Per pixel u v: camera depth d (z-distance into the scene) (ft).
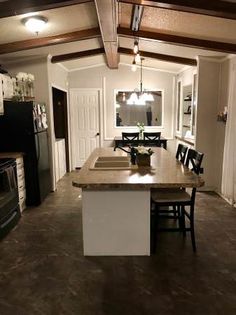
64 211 13.85
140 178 8.66
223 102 15.90
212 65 16.17
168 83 23.52
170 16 10.77
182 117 21.83
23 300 7.29
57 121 22.79
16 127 14.10
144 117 24.00
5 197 11.04
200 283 7.91
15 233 11.33
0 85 13.32
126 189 8.83
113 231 9.25
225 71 15.61
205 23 10.94
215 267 8.71
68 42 14.11
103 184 8.18
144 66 22.63
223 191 14.96
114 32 11.12
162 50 16.51
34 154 14.30
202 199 15.38
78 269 8.66
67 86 22.68
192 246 9.90
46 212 13.73
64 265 8.91
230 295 7.39
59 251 9.81
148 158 10.37
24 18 10.27
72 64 21.16
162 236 10.82
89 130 23.84
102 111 23.61
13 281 8.10
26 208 14.33
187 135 19.88
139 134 21.04
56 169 19.31
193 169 10.40
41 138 15.25
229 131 14.19
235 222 12.16
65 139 22.91
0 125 14.12
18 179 13.41
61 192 17.28
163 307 6.96
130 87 23.43
